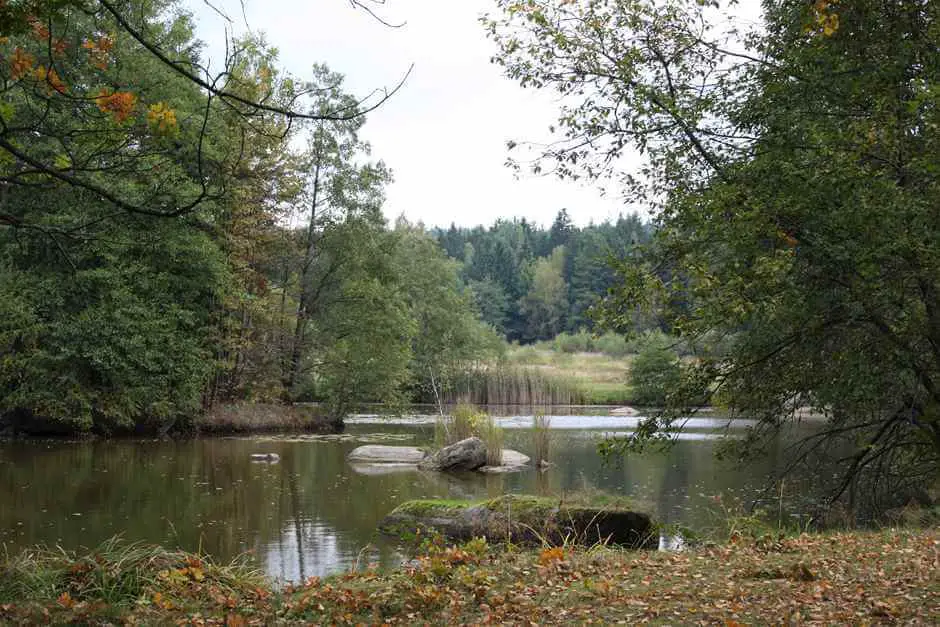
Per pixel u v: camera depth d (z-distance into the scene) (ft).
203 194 19.71
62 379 78.02
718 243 28.25
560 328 323.16
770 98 29.81
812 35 28.58
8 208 72.33
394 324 103.65
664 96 30.35
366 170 103.35
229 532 37.45
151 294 84.69
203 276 87.71
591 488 44.80
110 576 21.36
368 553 32.89
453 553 24.70
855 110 28.58
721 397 33.27
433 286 153.79
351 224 102.83
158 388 83.51
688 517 41.37
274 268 106.42
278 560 31.73
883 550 24.71
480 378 133.28
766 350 31.01
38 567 21.95
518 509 34.12
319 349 105.70
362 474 59.57
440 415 76.43
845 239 25.46
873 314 27.09
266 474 58.80
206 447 77.71
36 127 20.88
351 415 116.37
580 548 28.19
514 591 20.67
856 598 18.51
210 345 91.81
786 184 26.50
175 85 69.41
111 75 46.50
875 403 32.78
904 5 27.35
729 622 16.10
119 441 81.71
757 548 26.66
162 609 19.54
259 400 102.58
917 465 39.52
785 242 26.16
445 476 58.95
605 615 18.04
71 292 79.97
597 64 31.65
